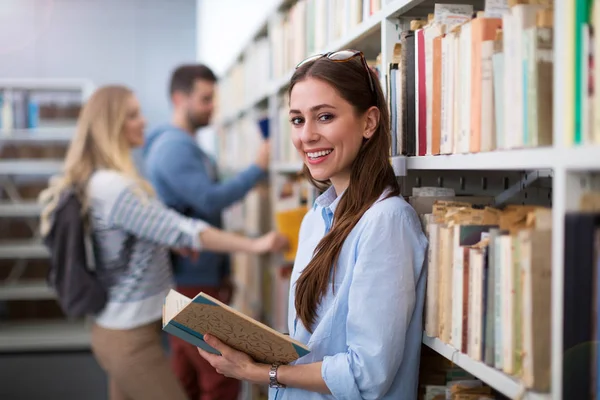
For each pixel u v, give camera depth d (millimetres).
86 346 5082
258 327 1165
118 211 2094
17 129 5086
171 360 3230
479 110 1065
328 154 1304
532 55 917
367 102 1312
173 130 3082
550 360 938
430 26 1303
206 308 1167
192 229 2225
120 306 2111
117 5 6418
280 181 2955
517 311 977
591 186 857
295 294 1376
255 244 2396
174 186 2951
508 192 1405
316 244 1435
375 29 1618
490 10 1110
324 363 1225
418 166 1331
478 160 1069
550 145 913
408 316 1214
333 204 1396
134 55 6477
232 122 4836
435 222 1274
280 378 1275
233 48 6395
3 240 5066
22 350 5055
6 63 6238
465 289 1128
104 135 2195
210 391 2986
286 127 2766
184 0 6527
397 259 1196
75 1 6336
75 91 5395
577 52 827
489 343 1050
